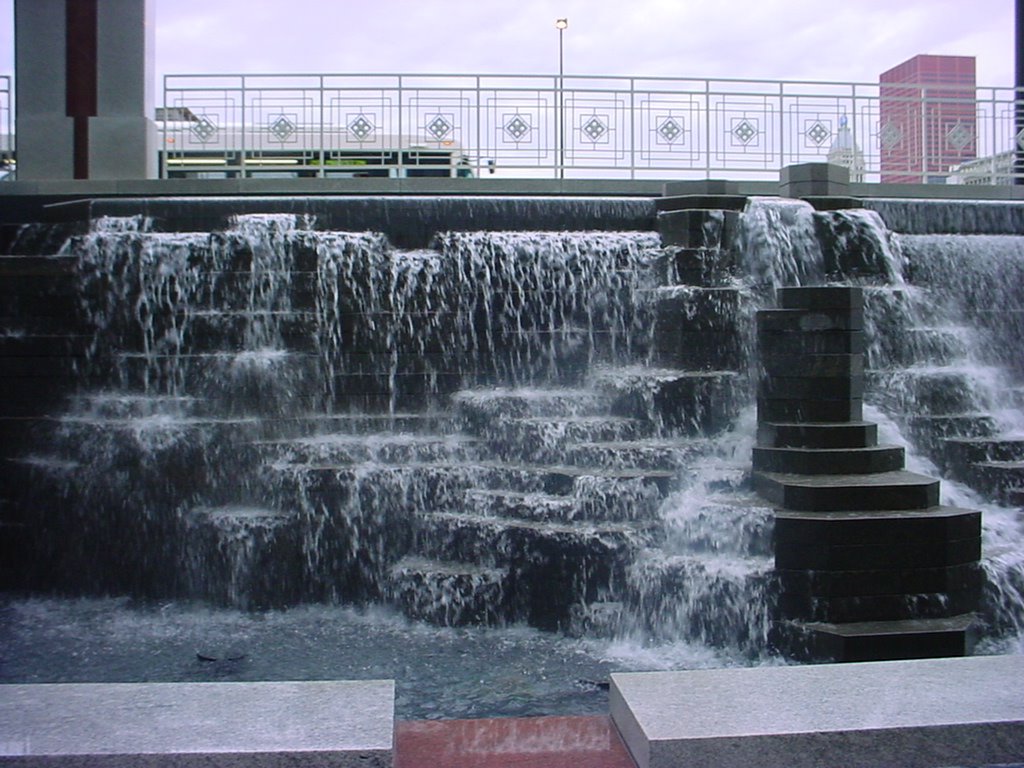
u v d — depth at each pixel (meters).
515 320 12.48
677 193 13.17
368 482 10.70
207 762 4.76
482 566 9.98
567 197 13.45
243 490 11.13
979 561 8.75
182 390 11.95
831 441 9.61
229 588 10.72
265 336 12.17
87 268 12.03
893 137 16.42
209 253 12.18
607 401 11.45
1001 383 13.52
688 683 5.81
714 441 10.75
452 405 12.31
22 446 11.60
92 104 15.48
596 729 5.99
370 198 13.05
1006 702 5.43
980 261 13.74
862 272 12.88
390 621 10.08
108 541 11.05
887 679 5.81
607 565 9.41
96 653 9.10
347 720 5.13
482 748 5.77
